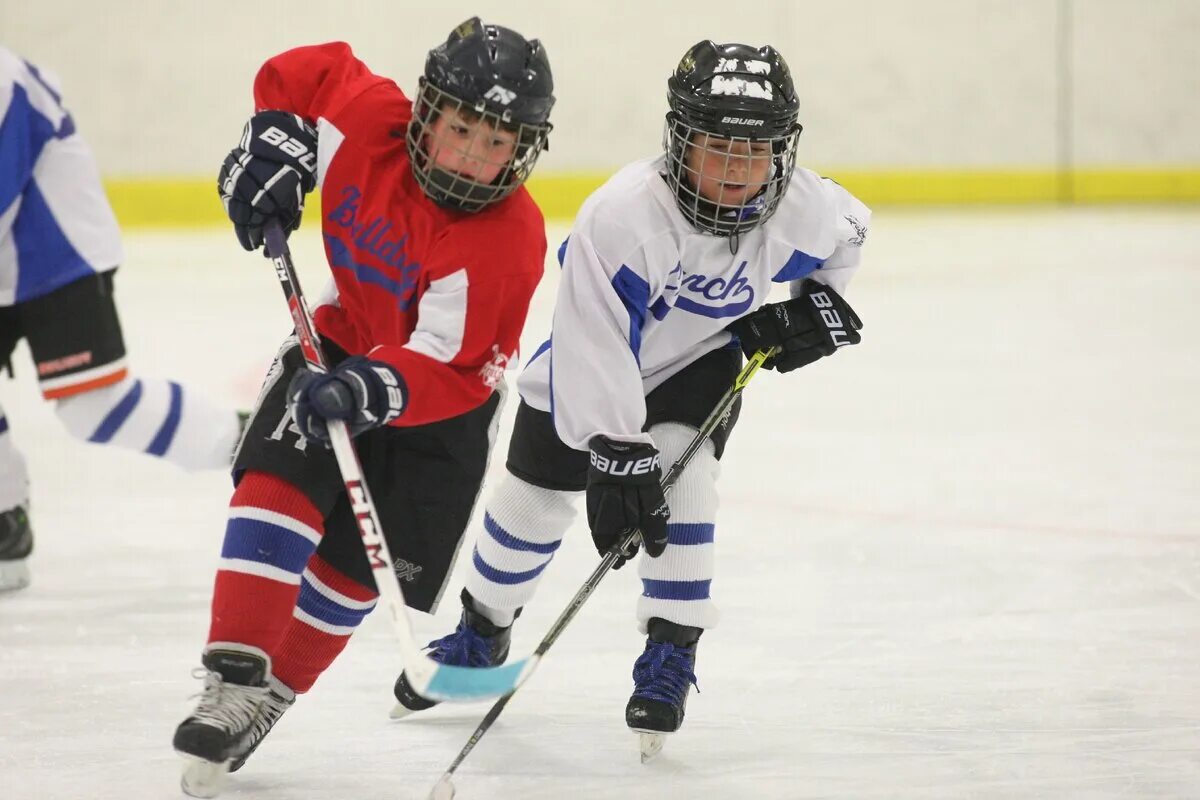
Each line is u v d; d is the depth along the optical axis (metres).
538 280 8.44
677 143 8.80
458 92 7.84
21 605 12.47
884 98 48.41
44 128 7.98
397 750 9.40
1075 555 13.95
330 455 8.19
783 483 16.98
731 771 9.07
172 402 8.56
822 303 9.85
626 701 10.38
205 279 33.94
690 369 9.75
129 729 9.67
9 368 9.64
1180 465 17.62
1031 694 10.38
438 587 8.86
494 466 17.30
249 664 7.81
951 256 38.53
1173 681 10.62
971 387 22.81
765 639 11.67
